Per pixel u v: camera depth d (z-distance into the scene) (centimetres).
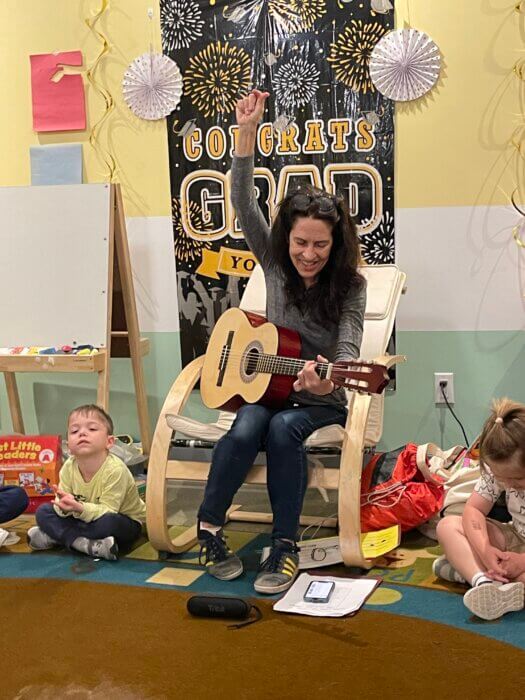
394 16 322
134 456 340
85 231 331
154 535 252
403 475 273
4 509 273
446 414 342
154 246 361
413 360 341
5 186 350
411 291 337
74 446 262
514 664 185
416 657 190
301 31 330
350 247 249
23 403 384
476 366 337
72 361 323
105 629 210
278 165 341
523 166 321
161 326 366
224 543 242
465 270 332
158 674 187
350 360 238
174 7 341
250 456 239
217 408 252
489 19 316
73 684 184
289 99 336
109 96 355
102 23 351
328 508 303
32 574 247
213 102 343
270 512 302
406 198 332
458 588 226
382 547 250
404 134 328
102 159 361
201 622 212
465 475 259
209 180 349
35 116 363
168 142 352
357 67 327
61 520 263
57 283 334
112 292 344
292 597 223
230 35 338
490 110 321
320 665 188
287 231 251
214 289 355
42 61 359
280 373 243
